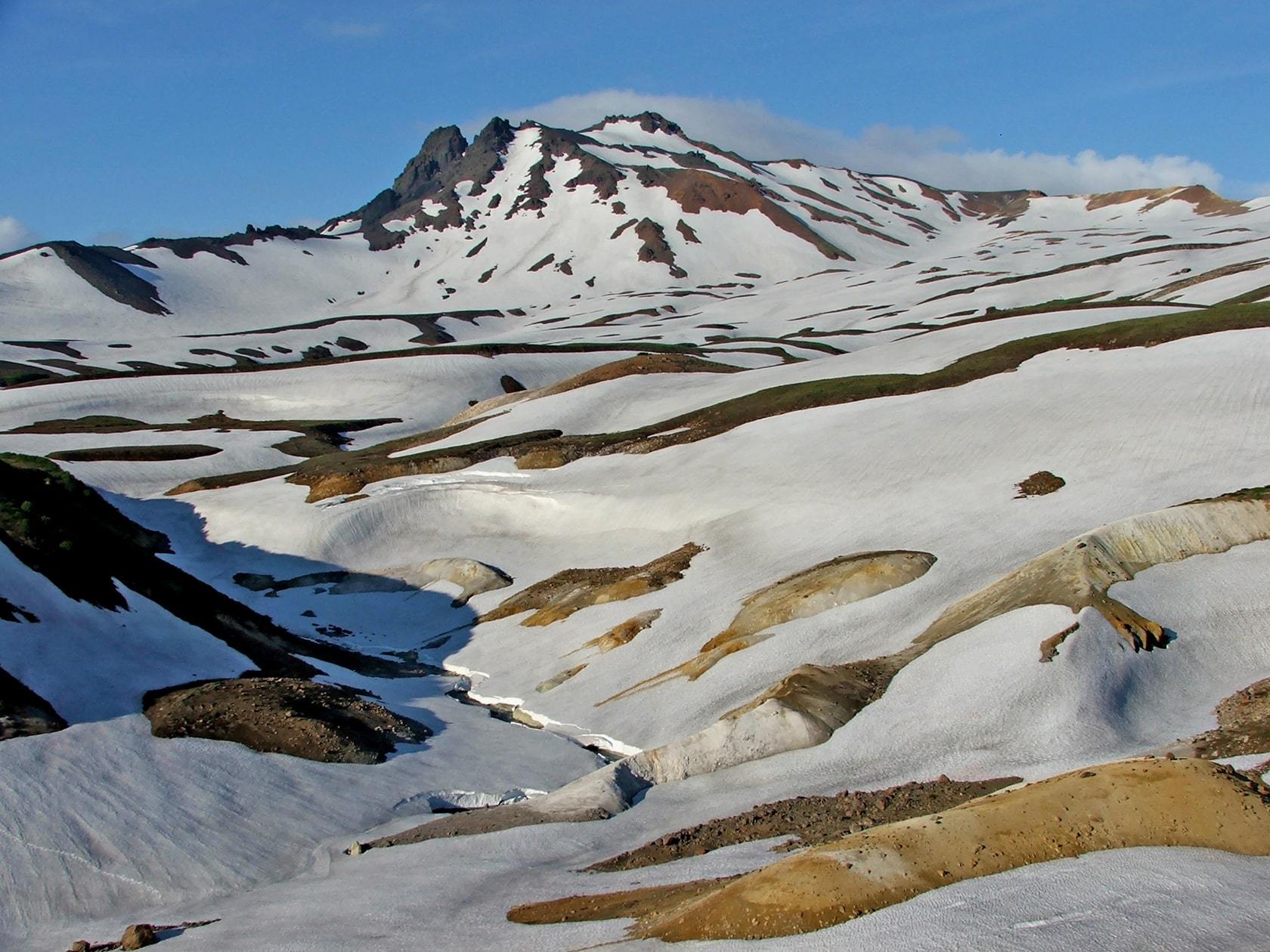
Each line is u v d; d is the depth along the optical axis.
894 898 16.14
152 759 28.92
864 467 52.75
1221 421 46.41
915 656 32.56
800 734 29.66
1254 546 33.53
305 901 22.42
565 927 18.61
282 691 34.88
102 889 23.94
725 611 41.94
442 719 38.22
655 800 28.17
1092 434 48.66
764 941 15.70
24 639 31.98
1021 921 14.70
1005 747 25.95
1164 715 26.91
